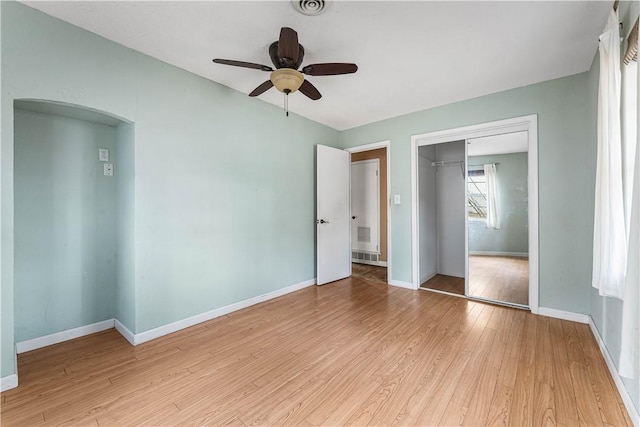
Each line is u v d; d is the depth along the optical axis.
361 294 3.69
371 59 2.45
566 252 2.78
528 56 2.41
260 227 3.40
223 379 1.89
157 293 2.50
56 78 1.95
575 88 2.72
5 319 1.77
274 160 3.57
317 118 4.07
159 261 2.51
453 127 3.46
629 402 1.52
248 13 1.89
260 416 1.55
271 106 3.53
